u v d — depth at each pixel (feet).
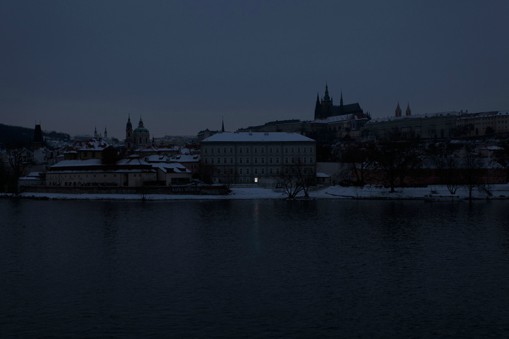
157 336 229.66
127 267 344.08
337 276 320.50
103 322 245.45
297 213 604.49
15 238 446.60
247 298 278.87
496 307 264.72
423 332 234.79
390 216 572.51
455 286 298.56
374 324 243.40
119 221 545.44
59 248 404.36
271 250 394.11
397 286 299.17
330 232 469.98
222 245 414.21
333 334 232.32
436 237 441.68
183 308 263.90
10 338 227.81
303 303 270.67
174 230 485.97
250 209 649.20
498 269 334.44
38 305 268.82
